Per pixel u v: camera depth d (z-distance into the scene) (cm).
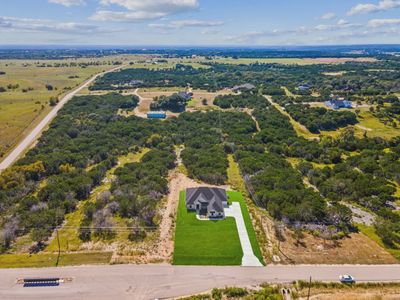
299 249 5309
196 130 11588
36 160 8525
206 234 5703
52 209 6253
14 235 5619
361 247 5359
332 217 6012
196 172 8206
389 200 6912
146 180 7450
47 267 4841
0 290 4397
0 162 8969
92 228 5822
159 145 10225
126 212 6316
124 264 4922
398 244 5428
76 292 4366
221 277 4656
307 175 8238
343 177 7631
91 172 7931
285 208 6256
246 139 10494
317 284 4519
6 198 6725
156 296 4306
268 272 4759
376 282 4572
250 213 6444
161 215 6353
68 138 10719
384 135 11369
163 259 5062
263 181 7369
